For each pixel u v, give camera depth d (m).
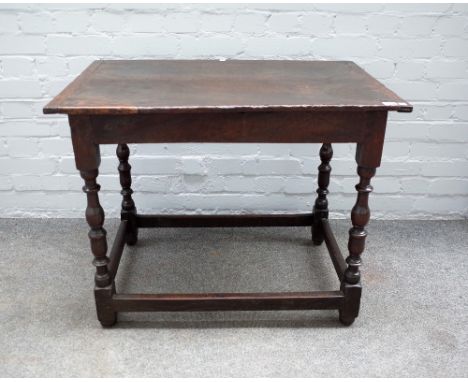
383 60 1.62
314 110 1.04
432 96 1.66
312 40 1.60
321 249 1.66
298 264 1.58
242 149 1.72
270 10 1.56
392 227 1.81
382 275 1.52
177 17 1.56
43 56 1.59
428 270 1.55
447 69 1.62
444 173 1.77
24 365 1.16
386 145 1.73
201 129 1.08
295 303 1.26
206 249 1.66
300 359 1.19
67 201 1.81
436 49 1.60
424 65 1.62
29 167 1.74
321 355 1.20
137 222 1.66
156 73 1.32
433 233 1.77
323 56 1.63
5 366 1.16
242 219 1.67
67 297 1.40
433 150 1.74
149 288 1.45
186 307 1.25
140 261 1.59
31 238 1.70
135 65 1.41
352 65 1.45
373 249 1.66
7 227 1.76
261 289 1.45
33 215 1.83
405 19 1.56
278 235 1.75
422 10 1.55
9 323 1.29
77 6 1.53
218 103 1.04
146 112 1.01
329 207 1.83
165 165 1.74
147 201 1.80
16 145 1.70
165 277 1.50
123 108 1.01
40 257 1.59
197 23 1.57
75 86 1.17
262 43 1.60
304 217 1.67
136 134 1.07
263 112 1.06
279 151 1.72
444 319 1.33
